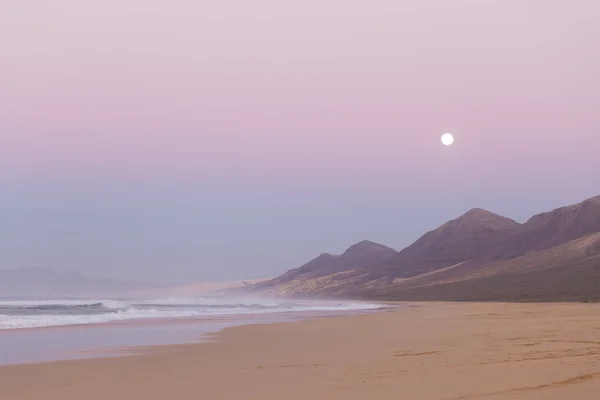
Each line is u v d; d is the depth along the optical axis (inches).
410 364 661.3
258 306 3213.6
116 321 1685.5
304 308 2876.5
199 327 1421.0
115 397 531.5
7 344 1032.8
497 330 1090.1
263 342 1019.9
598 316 1446.9
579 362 634.8
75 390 569.6
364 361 706.2
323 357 766.5
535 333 991.6
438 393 494.0
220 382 589.9
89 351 908.0
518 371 583.2
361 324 1433.3
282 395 514.0
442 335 1039.0
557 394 472.1
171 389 561.0
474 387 511.5
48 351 911.0
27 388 585.3
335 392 517.3
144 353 873.5
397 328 1268.5
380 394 500.4
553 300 3336.6
